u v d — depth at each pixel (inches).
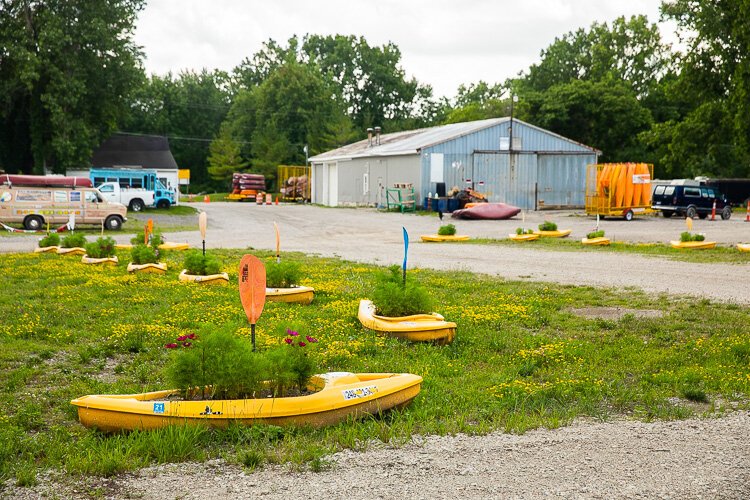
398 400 268.7
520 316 462.3
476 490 200.1
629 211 1576.0
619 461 222.2
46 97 1862.7
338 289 581.0
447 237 1101.1
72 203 1326.3
